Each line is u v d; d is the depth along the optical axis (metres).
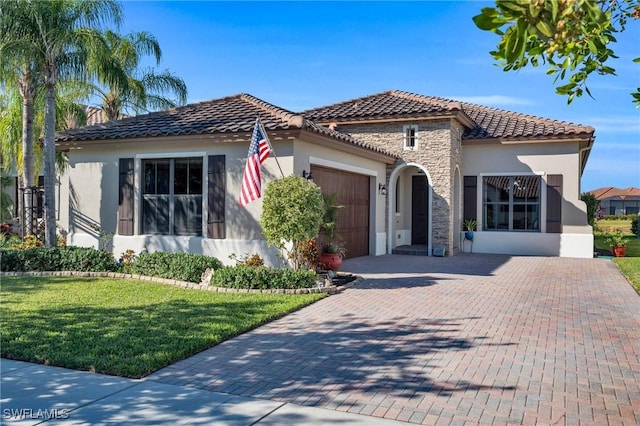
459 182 21.19
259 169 12.55
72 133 16.09
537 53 3.44
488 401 5.43
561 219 20.30
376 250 19.16
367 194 19.02
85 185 16.22
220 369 6.45
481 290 11.84
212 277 11.78
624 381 6.03
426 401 5.44
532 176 20.77
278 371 6.38
